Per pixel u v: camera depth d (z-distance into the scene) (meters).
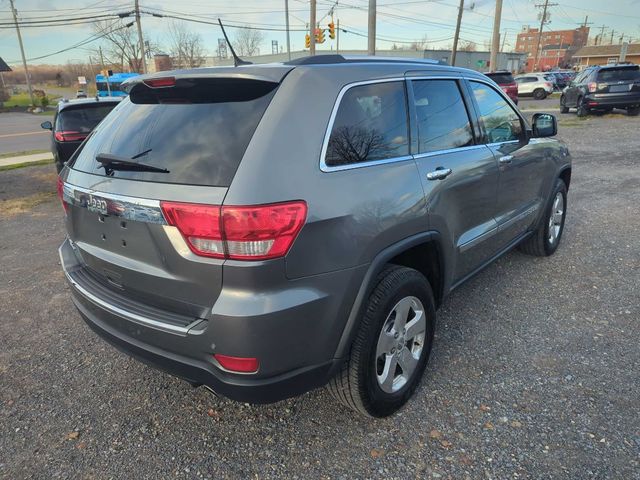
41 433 2.67
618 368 3.06
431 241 2.86
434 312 2.92
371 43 18.08
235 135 2.13
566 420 2.62
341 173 2.28
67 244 3.22
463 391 2.90
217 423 2.72
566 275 4.51
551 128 4.12
